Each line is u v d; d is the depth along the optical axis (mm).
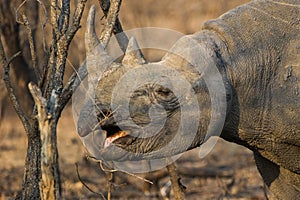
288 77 25812
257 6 26344
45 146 21516
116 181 37906
